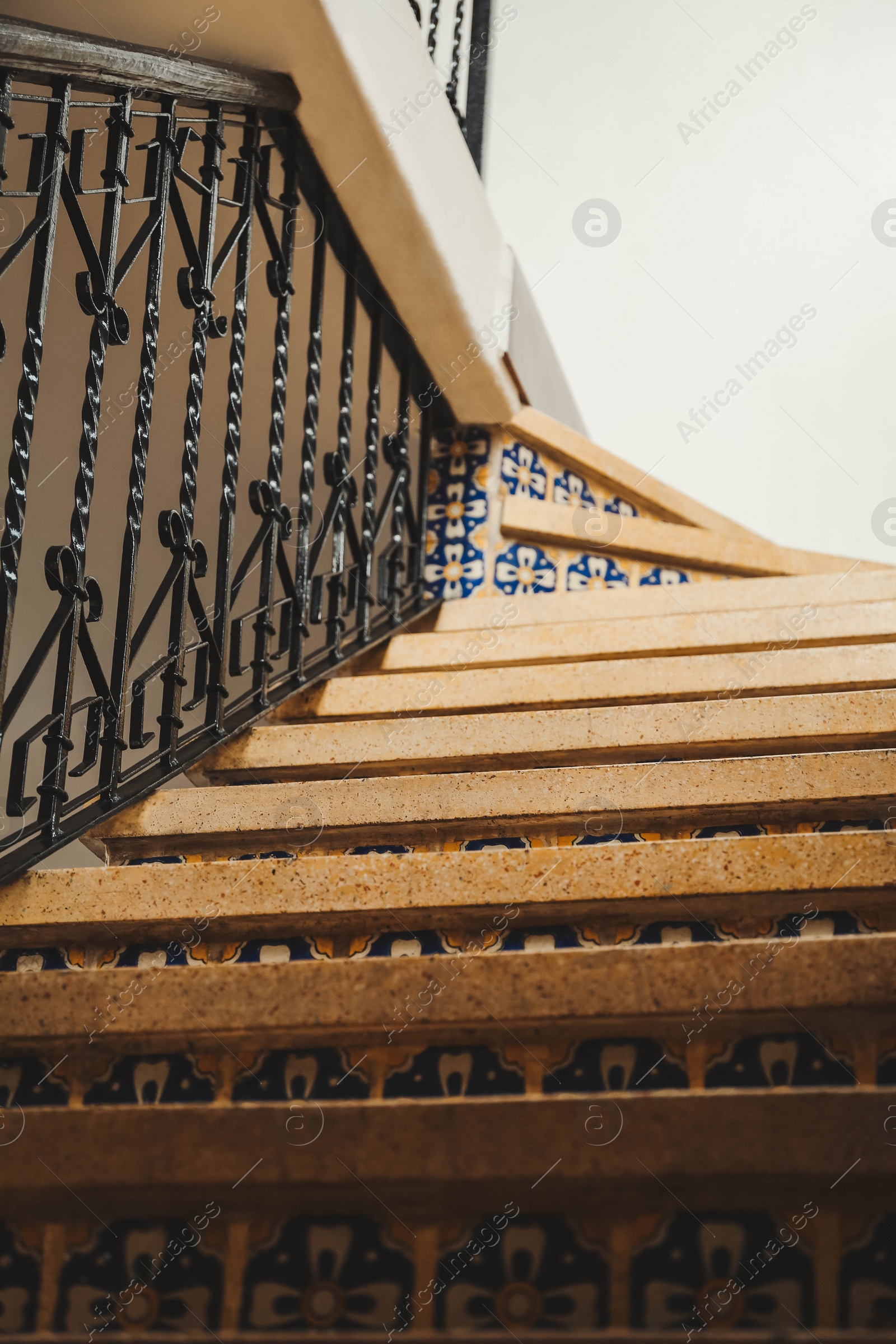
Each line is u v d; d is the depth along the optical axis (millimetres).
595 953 1165
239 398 2043
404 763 1995
